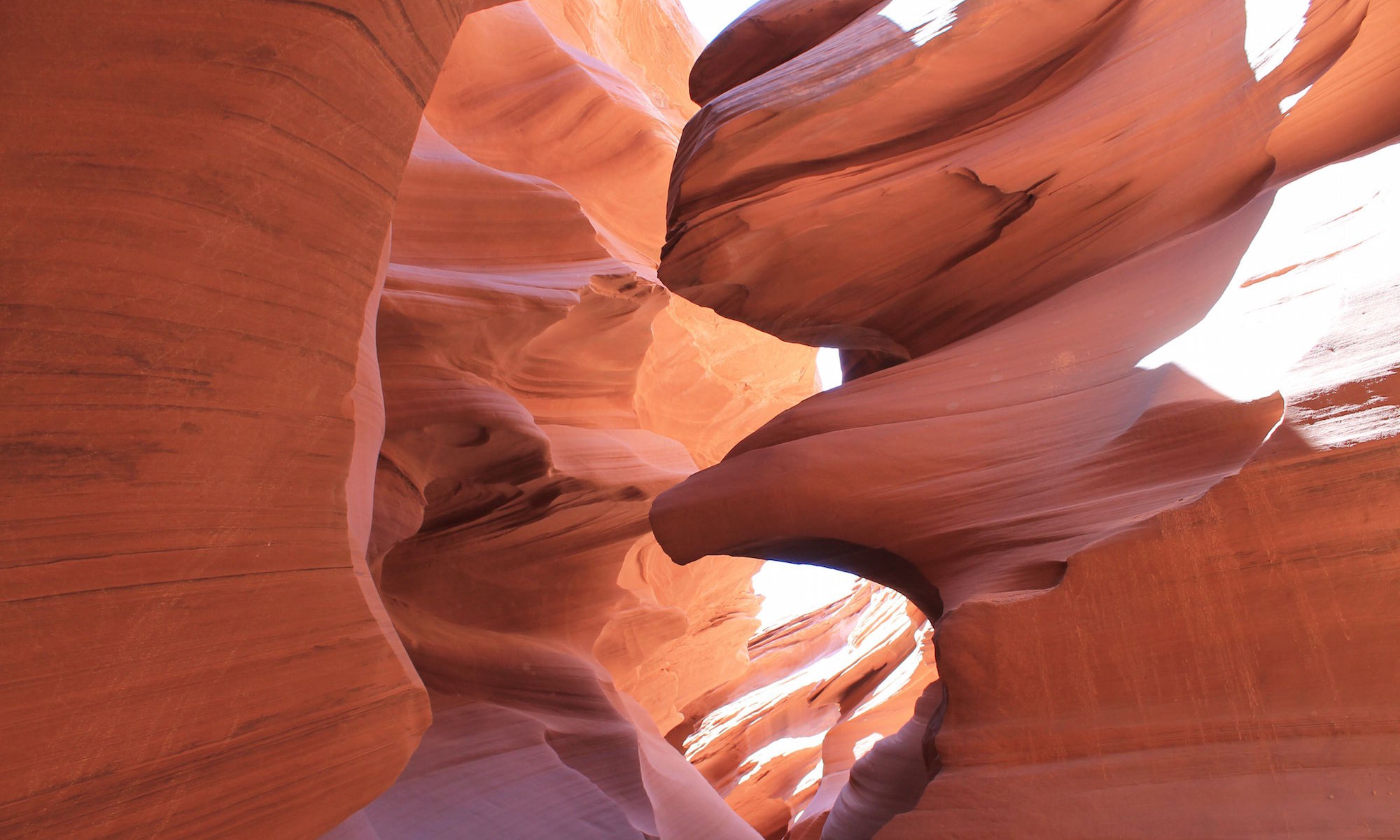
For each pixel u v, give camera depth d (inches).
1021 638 148.8
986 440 205.3
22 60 88.0
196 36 98.7
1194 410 163.0
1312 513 129.6
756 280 284.0
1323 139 195.2
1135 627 140.6
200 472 111.1
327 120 116.7
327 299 126.7
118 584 102.5
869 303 281.4
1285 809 117.0
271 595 124.0
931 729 183.6
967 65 254.2
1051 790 136.5
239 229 109.7
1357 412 130.8
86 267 95.3
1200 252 202.7
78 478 97.7
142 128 97.0
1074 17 250.1
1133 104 231.3
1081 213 239.5
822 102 255.3
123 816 106.8
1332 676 122.9
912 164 259.6
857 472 215.6
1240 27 215.9
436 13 133.1
